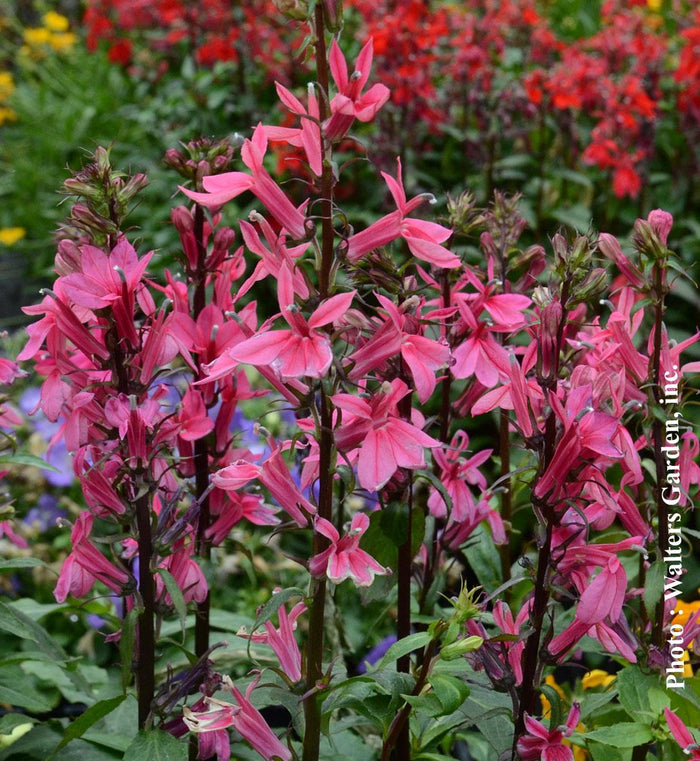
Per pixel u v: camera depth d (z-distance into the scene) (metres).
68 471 4.27
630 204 5.72
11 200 8.45
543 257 2.39
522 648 1.85
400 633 2.05
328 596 2.61
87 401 1.79
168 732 1.88
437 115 5.41
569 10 8.37
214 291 2.13
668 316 5.21
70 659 2.25
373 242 1.69
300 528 1.73
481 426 4.75
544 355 1.67
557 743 1.72
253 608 3.74
